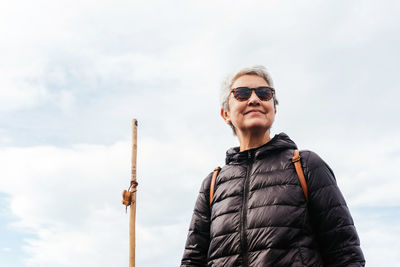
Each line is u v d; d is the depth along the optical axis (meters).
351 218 2.11
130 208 2.78
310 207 2.16
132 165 2.93
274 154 2.43
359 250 1.99
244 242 2.12
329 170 2.30
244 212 2.23
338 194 2.16
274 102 2.77
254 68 2.72
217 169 2.73
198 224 2.63
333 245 2.04
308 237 2.07
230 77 2.78
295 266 1.96
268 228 2.08
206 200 2.66
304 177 2.21
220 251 2.21
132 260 2.60
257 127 2.55
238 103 2.60
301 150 2.38
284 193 2.18
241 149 2.71
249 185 2.33
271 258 2.00
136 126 3.06
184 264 2.57
